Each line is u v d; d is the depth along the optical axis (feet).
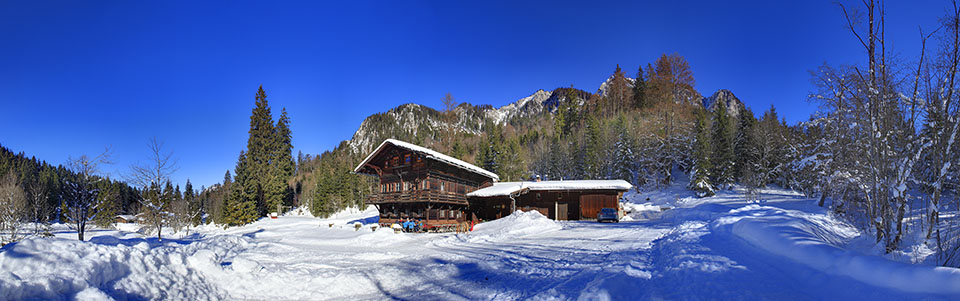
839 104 40.83
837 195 74.23
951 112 30.73
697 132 204.54
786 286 27.50
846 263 26.96
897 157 32.32
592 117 276.62
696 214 111.34
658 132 234.38
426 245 67.05
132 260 29.50
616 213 105.70
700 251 40.86
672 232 63.62
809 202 116.37
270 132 212.64
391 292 35.73
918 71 32.27
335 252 59.67
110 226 149.07
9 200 94.38
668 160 205.16
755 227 42.55
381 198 120.78
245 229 148.56
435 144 377.91
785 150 164.04
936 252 27.84
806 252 31.40
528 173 244.42
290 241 80.12
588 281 33.55
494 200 134.31
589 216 122.72
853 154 41.37
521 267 44.14
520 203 131.03
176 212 108.78
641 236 65.00
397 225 100.73
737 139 200.54
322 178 265.13
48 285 22.74
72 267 25.23
